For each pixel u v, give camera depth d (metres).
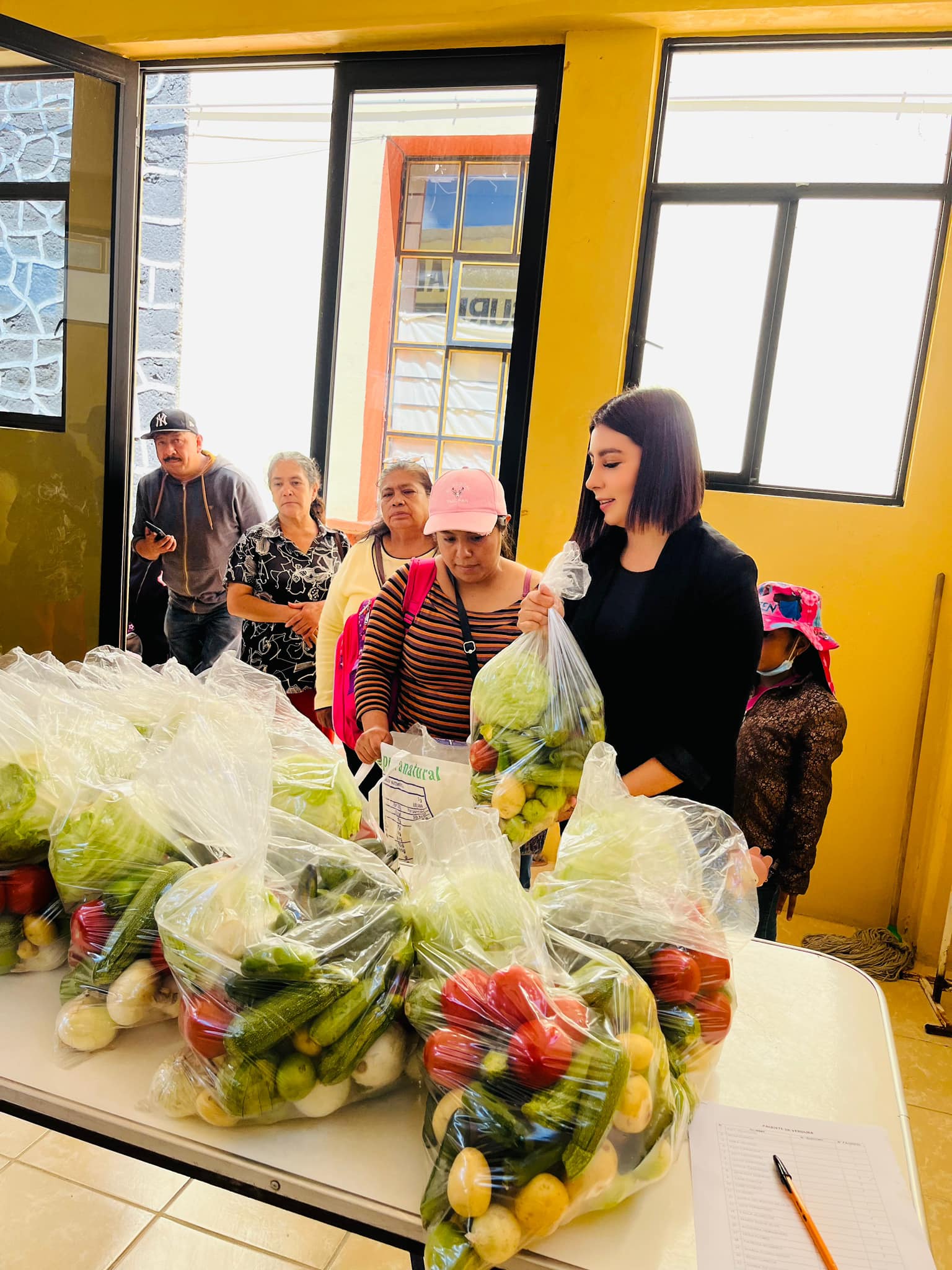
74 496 3.31
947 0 2.40
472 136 3.40
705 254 2.83
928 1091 2.12
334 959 0.82
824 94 2.70
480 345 3.65
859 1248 0.72
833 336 2.78
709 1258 0.70
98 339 3.14
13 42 2.65
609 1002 0.78
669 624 1.54
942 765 2.70
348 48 3.01
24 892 0.97
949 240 2.60
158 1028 0.92
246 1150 0.77
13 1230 1.58
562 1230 0.72
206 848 0.96
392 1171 0.76
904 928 2.84
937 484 2.67
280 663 2.99
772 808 2.06
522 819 1.33
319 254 3.88
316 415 3.26
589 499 1.67
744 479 2.90
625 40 2.69
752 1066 0.96
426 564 1.87
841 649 2.80
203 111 3.89
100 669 1.32
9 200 3.21
